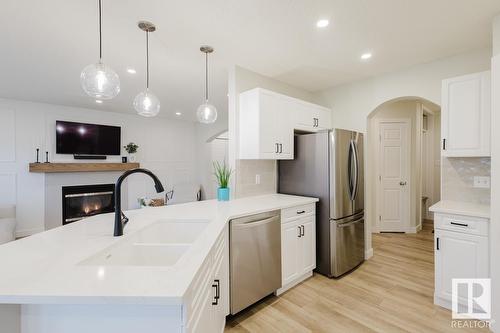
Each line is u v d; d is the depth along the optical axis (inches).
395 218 182.7
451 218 84.4
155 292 31.4
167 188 255.4
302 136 122.9
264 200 109.0
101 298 30.8
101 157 211.6
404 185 181.8
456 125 92.1
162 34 87.0
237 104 113.6
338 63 112.9
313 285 104.4
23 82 139.4
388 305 88.3
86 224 68.5
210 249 49.4
